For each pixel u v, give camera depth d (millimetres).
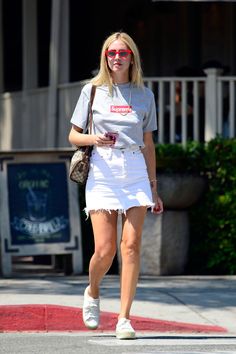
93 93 16875
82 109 16938
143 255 26391
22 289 22844
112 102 16797
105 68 16812
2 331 18578
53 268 28594
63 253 26219
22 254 26016
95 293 17047
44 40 38250
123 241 16719
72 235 26344
